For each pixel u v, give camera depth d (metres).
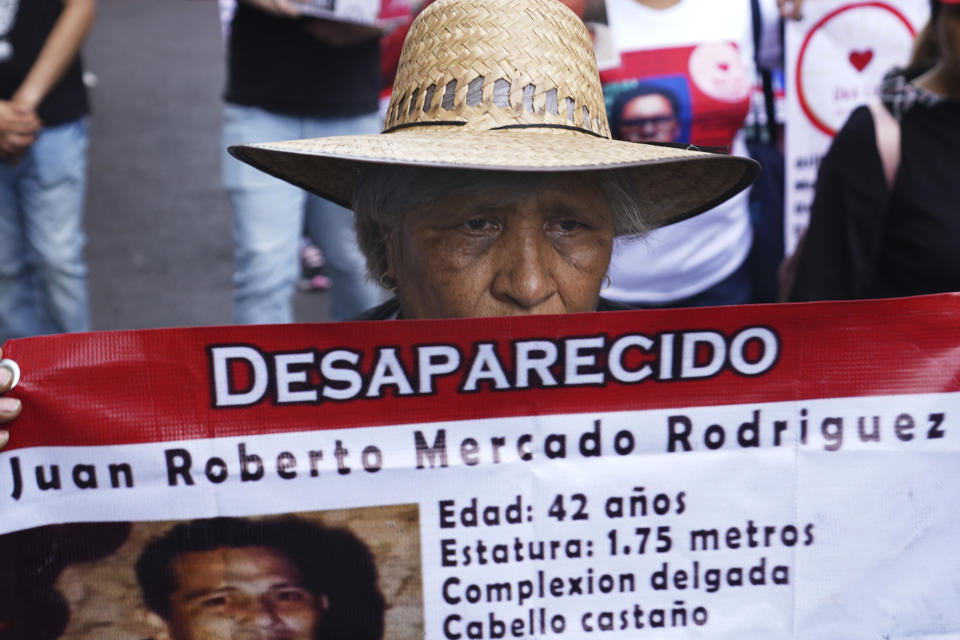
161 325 5.13
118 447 1.30
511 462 1.33
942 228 2.44
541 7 1.45
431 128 1.43
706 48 3.17
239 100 3.50
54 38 3.59
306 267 5.41
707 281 3.35
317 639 1.34
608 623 1.36
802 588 1.37
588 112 1.48
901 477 1.35
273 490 1.32
